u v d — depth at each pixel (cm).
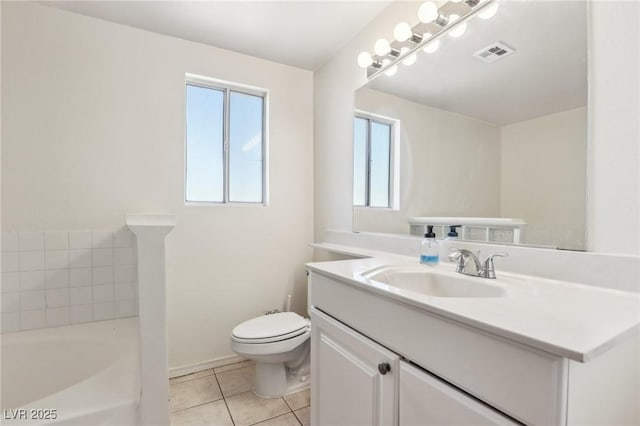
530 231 104
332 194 216
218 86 216
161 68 192
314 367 122
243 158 228
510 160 110
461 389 66
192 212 201
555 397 50
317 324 121
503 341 58
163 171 192
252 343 158
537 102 102
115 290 178
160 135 192
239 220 215
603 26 86
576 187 92
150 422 112
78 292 170
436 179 139
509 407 57
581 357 46
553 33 98
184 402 167
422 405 74
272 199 227
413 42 148
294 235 235
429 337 73
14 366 142
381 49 156
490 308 68
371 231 178
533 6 104
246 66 217
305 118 240
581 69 91
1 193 156
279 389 173
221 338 209
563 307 69
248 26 184
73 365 148
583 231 90
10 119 157
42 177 164
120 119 181
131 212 184
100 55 176
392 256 154
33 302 160
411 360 78
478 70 121
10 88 157
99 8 167
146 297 116
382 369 84
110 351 147
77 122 171
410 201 152
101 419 100
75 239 169
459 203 128
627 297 77
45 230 164
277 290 229
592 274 87
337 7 167
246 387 182
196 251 202
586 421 55
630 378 68
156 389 114
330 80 219
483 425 61
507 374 57
